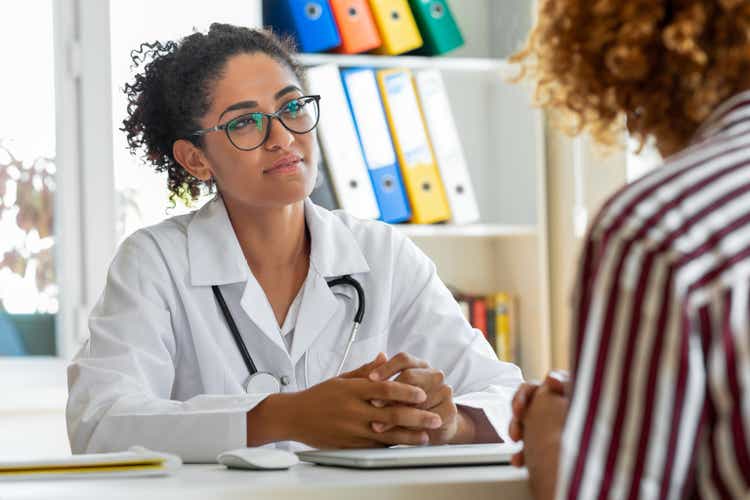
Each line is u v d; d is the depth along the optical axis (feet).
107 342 6.42
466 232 11.47
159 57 7.36
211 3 11.53
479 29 12.75
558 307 11.93
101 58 11.28
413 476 4.07
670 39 3.31
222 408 5.49
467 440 5.58
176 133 7.29
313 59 11.09
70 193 11.32
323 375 6.93
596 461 2.90
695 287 2.82
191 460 5.35
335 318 7.02
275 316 7.00
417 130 11.23
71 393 6.15
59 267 11.44
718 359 2.80
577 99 3.81
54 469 4.24
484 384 6.92
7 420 10.80
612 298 2.92
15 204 11.41
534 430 3.91
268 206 6.81
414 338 7.22
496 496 3.88
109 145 11.32
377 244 7.35
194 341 6.74
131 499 3.57
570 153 11.68
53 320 11.50
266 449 4.72
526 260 11.96
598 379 2.92
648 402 2.84
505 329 11.97
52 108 11.45
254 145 6.73
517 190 12.12
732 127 3.24
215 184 7.44
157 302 6.71
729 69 3.32
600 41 3.49
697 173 3.02
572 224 11.69
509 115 12.21
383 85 11.18
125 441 5.54
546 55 3.81
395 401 5.28
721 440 2.84
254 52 7.02
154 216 11.46
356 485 3.77
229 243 6.91
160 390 6.50
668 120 3.51
